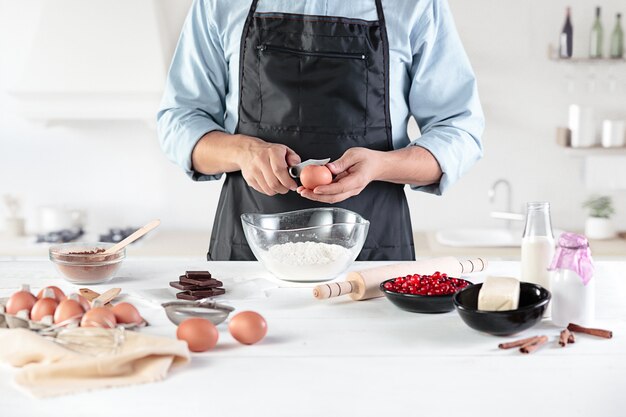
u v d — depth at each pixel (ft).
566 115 12.71
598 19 12.19
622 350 4.10
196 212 13.23
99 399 3.54
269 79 6.48
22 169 13.29
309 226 5.89
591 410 3.49
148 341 3.92
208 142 6.28
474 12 12.59
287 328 4.50
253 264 6.04
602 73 12.60
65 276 5.45
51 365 3.67
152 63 11.89
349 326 4.53
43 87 11.92
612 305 4.95
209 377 3.78
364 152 5.74
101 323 4.22
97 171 13.24
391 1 6.47
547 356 4.02
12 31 13.09
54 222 12.62
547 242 4.89
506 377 3.76
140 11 12.00
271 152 5.67
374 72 6.46
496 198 12.91
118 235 12.21
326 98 6.44
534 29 12.58
